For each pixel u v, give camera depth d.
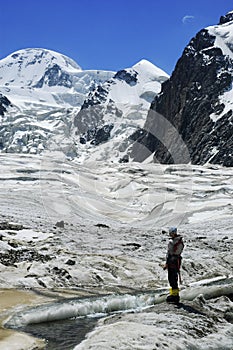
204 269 19.25
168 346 9.27
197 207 47.41
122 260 18.98
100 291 14.83
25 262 17.23
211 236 28.83
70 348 9.07
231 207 47.53
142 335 9.52
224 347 9.91
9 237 21.41
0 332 9.88
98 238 24.06
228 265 20.61
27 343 9.26
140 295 13.97
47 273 16.19
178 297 12.63
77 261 18.00
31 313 11.27
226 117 155.12
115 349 8.77
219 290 14.34
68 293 14.07
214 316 11.75
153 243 23.64
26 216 30.11
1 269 16.23
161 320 10.79
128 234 25.98
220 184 72.31
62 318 11.58
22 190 51.41
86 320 11.45
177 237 12.71
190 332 10.29
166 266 12.70
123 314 11.64
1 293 13.44
